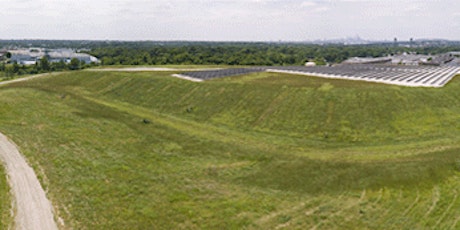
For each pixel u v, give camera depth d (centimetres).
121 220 2170
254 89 5903
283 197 2608
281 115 4825
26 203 2288
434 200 2494
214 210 2377
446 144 3644
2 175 2670
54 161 2975
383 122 4362
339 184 2798
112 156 3253
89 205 2306
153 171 3009
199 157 3466
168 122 4841
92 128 4116
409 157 3291
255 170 3158
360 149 3653
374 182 2788
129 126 4397
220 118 5012
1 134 3603
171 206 2397
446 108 4828
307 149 3728
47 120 4291
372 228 2170
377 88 5416
